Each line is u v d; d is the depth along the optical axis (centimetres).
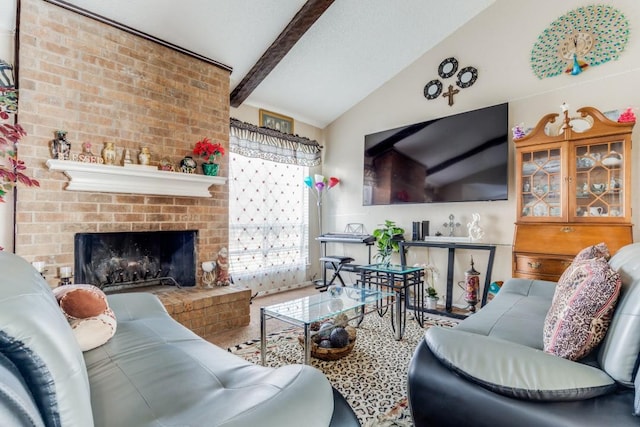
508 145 328
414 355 122
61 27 238
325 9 281
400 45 371
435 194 372
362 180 456
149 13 262
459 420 105
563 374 93
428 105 390
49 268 231
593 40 291
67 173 234
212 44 305
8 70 225
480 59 352
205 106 321
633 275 112
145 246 316
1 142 169
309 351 186
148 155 274
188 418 79
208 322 277
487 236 347
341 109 470
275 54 321
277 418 71
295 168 470
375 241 418
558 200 284
